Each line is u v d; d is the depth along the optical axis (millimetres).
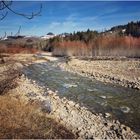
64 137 10711
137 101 19969
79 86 26703
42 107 15258
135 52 96875
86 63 55594
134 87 25359
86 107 18297
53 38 135625
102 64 52562
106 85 27234
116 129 13719
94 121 15039
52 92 22922
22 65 49156
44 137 9680
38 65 53562
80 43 115000
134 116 16188
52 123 11977
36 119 11734
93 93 23094
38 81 29984
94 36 134000
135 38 112562
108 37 120688
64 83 28641
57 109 16406
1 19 4367
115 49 103875
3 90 17172
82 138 11922
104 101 20047
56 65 52719
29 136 9375
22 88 23000
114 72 36969
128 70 39406
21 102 13867
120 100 20344
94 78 32156
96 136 12625
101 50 106812
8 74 27984
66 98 21109
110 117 15961
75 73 37875
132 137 12750
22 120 10867
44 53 109750
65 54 108625
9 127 9711
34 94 20656
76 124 14094
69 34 147375
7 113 11148
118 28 196750
